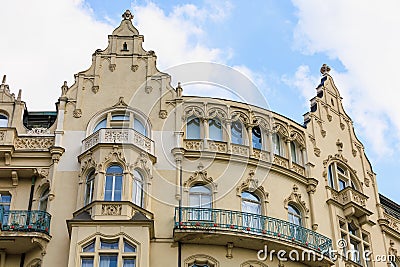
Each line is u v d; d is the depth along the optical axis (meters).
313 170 36.00
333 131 39.12
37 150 32.66
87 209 29.75
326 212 35.12
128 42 36.69
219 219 31.00
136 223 29.06
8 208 31.61
